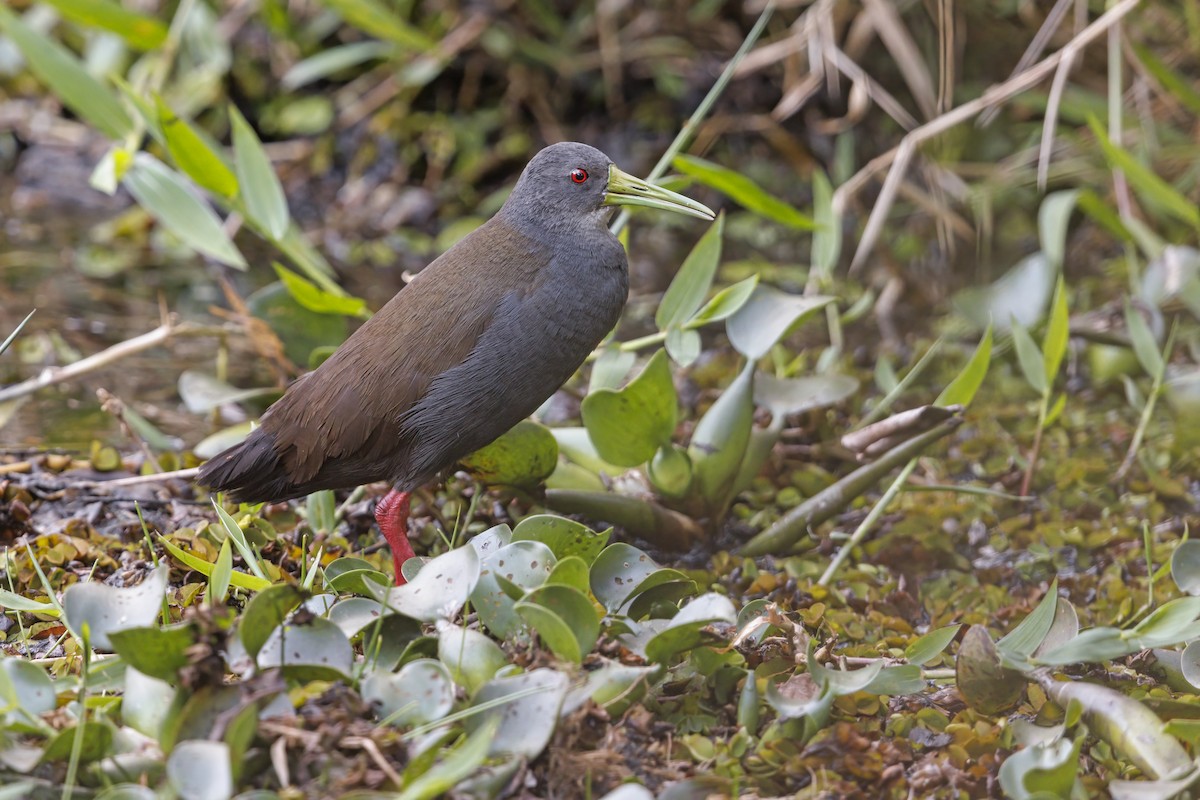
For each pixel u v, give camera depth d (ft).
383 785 19.45
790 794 21.50
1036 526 33.76
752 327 31.27
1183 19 49.52
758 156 54.39
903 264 50.44
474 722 20.67
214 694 20.02
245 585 25.18
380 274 50.14
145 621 21.35
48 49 39.40
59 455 35.12
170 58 52.01
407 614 22.58
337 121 54.65
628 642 23.16
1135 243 45.34
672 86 53.93
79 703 21.04
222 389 35.55
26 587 28.14
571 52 54.13
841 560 30.60
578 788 20.54
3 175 55.42
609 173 29.09
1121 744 21.54
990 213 50.67
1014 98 48.98
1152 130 47.34
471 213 53.31
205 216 37.83
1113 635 22.71
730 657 23.47
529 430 29.17
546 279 28.32
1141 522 33.91
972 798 21.49
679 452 30.42
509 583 22.70
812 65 48.19
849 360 42.60
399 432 27.71
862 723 23.16
